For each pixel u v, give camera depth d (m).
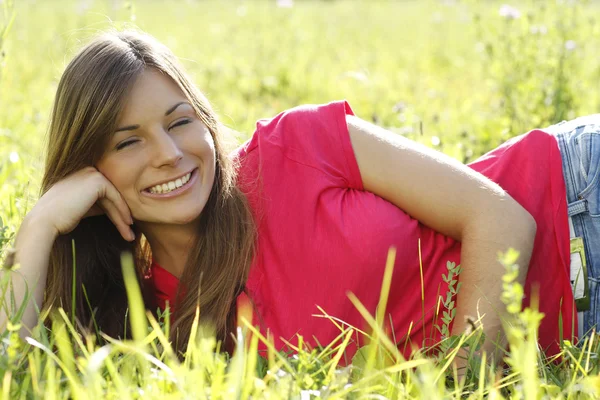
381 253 3.28
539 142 3.57
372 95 8.42
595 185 3.48
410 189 3.38
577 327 3.44
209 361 2.65
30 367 2.64
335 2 25.28
